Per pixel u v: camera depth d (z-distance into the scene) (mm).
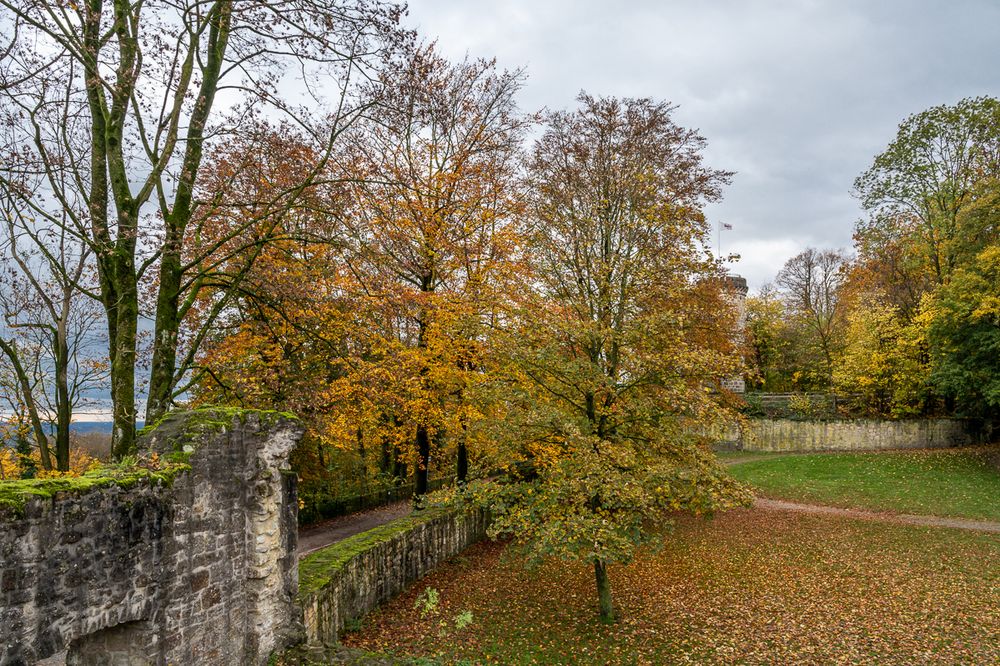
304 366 14500
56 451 11586
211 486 7422
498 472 17234
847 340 39312
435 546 15266
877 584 14750
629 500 11117
